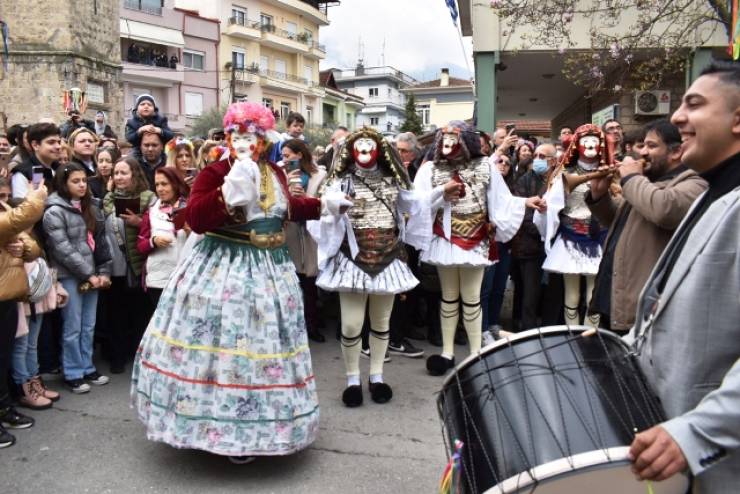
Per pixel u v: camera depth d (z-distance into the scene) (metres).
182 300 3.52
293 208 3.78
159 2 36.31
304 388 3.61
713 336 1.79
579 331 2.24
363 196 4.52
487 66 9.60
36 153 5.20
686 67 9.23
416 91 55.16
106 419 4.29
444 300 5.28
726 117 1.81
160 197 4.99
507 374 2.12
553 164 6.14
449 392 2.32
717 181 1.90
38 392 4.48
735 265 1.74
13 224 3.63
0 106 24.92
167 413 3.47
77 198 4.70
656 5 8.59
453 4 9.32
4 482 3.45
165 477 3.54
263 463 3.73
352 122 57.03
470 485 2.03
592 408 1.93
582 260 5.27
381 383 4.71
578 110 15.52
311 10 47.38
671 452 1.57
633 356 2.14
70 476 3.52
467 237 5.02
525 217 5.89
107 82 27.23
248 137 3.37
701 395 1.82
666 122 3.36
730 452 1.60
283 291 3.60
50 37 24.67
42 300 4.40
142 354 3.68
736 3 6.48
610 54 8.86
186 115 38.41
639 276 3.31
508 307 7.69
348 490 3.45
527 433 1.93
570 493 1.82
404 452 3.90
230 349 3.42
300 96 47.03
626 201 3.50
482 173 5.07
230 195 3.32
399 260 4.62
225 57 40.88
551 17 8.96
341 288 4.43
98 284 4.75
